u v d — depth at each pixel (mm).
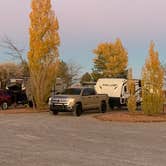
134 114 29938
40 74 36219
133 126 23312
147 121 26203
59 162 11781
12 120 26516
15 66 61938
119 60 66188
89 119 27969
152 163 11734
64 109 30594
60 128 21734
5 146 15062
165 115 29672
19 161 11906
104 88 39031
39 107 36406
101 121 26453
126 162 11844
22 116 30094
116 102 38594
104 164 11484
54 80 36875
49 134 18953
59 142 16219
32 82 36625
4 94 37594
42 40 36125
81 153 13477
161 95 29328
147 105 29219
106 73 66875
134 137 18047
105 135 18719
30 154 13211
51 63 36594
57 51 36719
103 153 13508
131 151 14000
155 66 29109
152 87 29188
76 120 27031
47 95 36438
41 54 35938
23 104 42438
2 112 34031
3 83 52156
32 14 35812
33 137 17797
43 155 13016
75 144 15664
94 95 33500
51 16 36250
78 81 75625
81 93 31875
